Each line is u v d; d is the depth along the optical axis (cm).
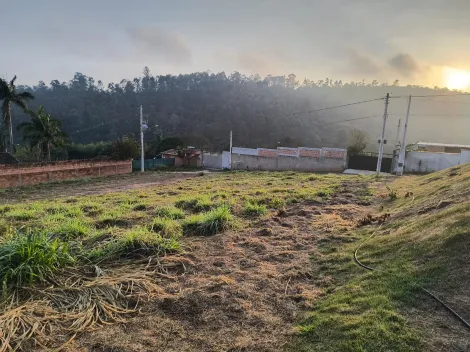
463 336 278
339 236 622
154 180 2239
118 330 333
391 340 282
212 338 317
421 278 370
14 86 2994
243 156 3397
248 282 432
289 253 543
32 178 2095
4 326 327
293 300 386
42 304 374
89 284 421
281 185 1573
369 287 381
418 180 1320
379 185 1412
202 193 1347
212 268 488
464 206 519
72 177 2380
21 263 425
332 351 283
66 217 866
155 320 351
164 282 447
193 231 687
